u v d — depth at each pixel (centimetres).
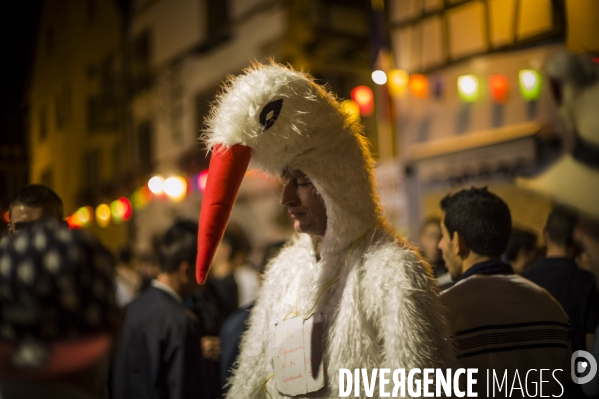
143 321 233
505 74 569
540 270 248
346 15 945
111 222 1436
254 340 174
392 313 138
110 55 1439
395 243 151
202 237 144
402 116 689
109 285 83
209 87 1080
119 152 1445
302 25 905
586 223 468
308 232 161
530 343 172
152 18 1271
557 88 504
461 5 614
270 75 149
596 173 467
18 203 198
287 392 153
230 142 147
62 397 79
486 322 171
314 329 151
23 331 75
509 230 189
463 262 191
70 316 77
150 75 1240
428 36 650
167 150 1209
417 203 654
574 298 236
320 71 911
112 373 232
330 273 155
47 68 1788
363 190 153
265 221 944
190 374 229
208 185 148
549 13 527
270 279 178
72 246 79
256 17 965
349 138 153
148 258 526
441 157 625
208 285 372
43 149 1819
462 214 188
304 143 148
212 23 1078
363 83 946
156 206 1262
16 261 76
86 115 1546
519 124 554
